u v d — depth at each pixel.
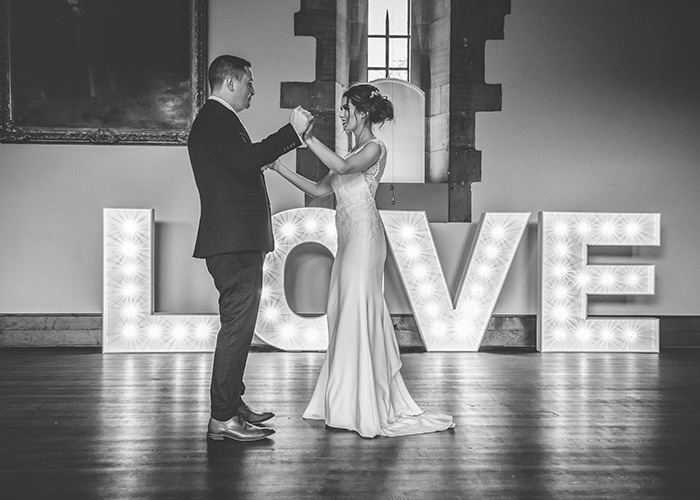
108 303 5.84
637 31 6.58
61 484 2.55
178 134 6.29
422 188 6.73
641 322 6.08
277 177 6.39
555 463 2.83
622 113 6.58
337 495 2.43
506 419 3.59
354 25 6.95
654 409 3.83
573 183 6.55
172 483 2.56
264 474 2.67
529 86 6.53
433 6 6.86
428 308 6.02
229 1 6.38
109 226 5.84
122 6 6.27
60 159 6.27
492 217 6.06
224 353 3.11
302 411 3.75
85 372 4.94
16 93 6.22
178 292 6.34
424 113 6.89
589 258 6.52
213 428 3.16
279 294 5.89
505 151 6.51
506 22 6.52
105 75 6.27
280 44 6.38
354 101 3.49
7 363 5.35
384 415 3.37
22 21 6.21
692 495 2.46
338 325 3.39
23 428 3.36
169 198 6.34
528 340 6.43
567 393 4.27
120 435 3.24
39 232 6.27
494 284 6.05
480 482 2.59
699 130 6.62
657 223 6.13
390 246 6.03
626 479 2.63
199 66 6.29
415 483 2.57
